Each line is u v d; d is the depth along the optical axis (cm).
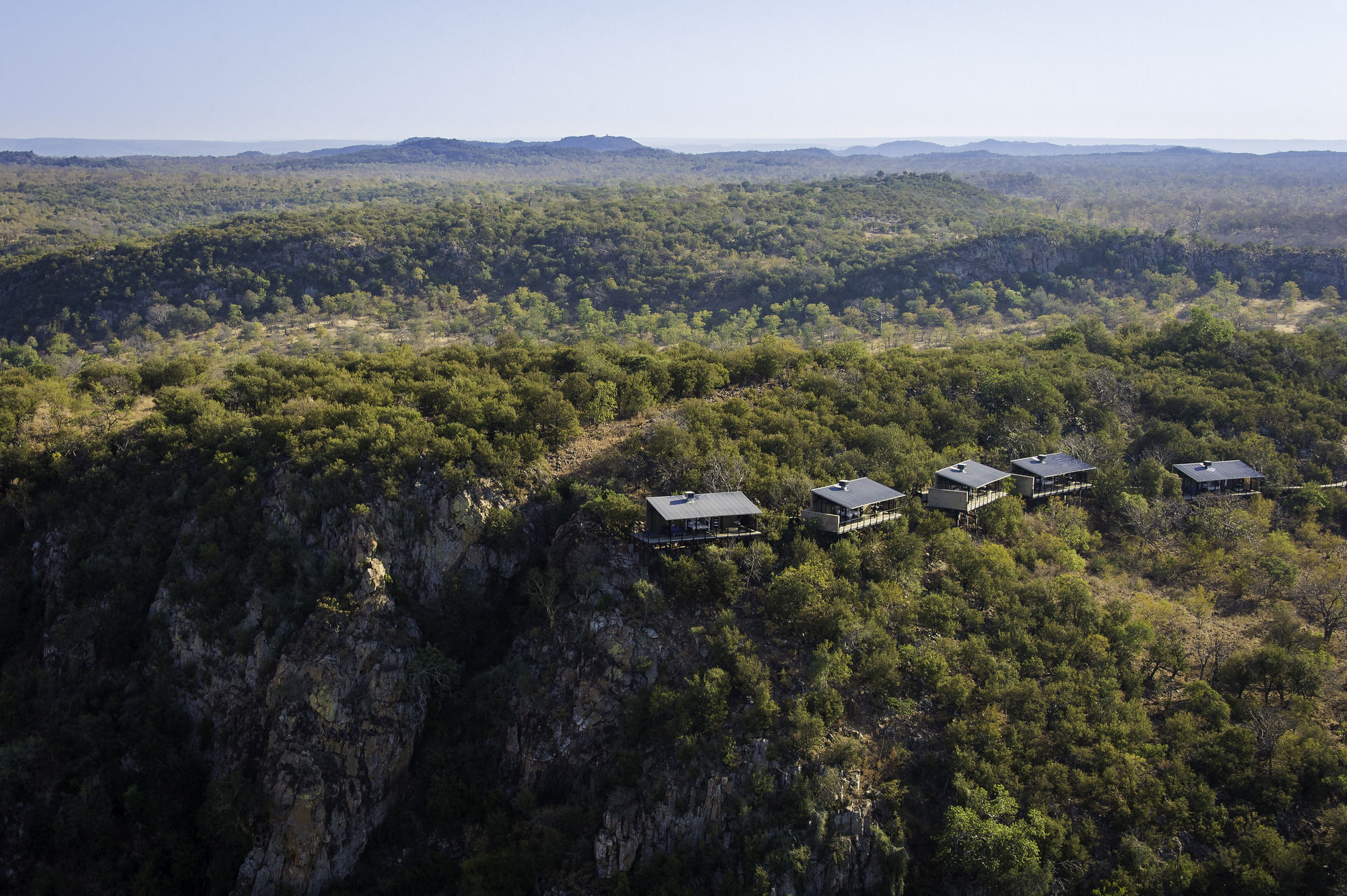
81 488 6228
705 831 4622
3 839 4903
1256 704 5478
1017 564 6662
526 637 5591
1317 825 4741
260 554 5603
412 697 5328
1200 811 4734
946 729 5034
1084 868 4484
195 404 6844
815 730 4788
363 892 4922
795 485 6594
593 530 5891
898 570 6078
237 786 4991
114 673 5491
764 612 5631
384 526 5769
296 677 5144
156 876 4862
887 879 4462
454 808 5100
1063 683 5406
